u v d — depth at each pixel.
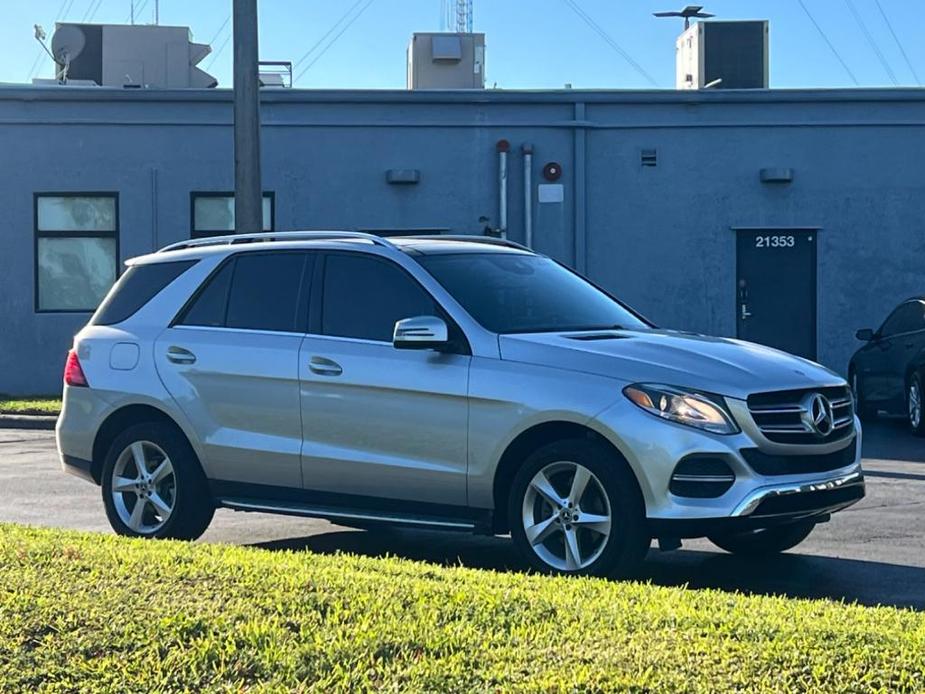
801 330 21.34
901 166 21.16
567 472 6.81
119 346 8.42
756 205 21.27
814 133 21.20
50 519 9.57
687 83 24.61
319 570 5.86
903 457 13.38
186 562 6.00
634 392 6.62
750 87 23.78
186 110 21.45
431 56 24.08
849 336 21.28
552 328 7.46
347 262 7.82
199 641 4.57
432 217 21.45
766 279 21.33
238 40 15.73
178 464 8.05
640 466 6.52
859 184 21.19
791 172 21.17
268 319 7.95
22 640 4.61
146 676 4.28
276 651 4.47
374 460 7.36
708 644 4.53
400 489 7.32
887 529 9.01
